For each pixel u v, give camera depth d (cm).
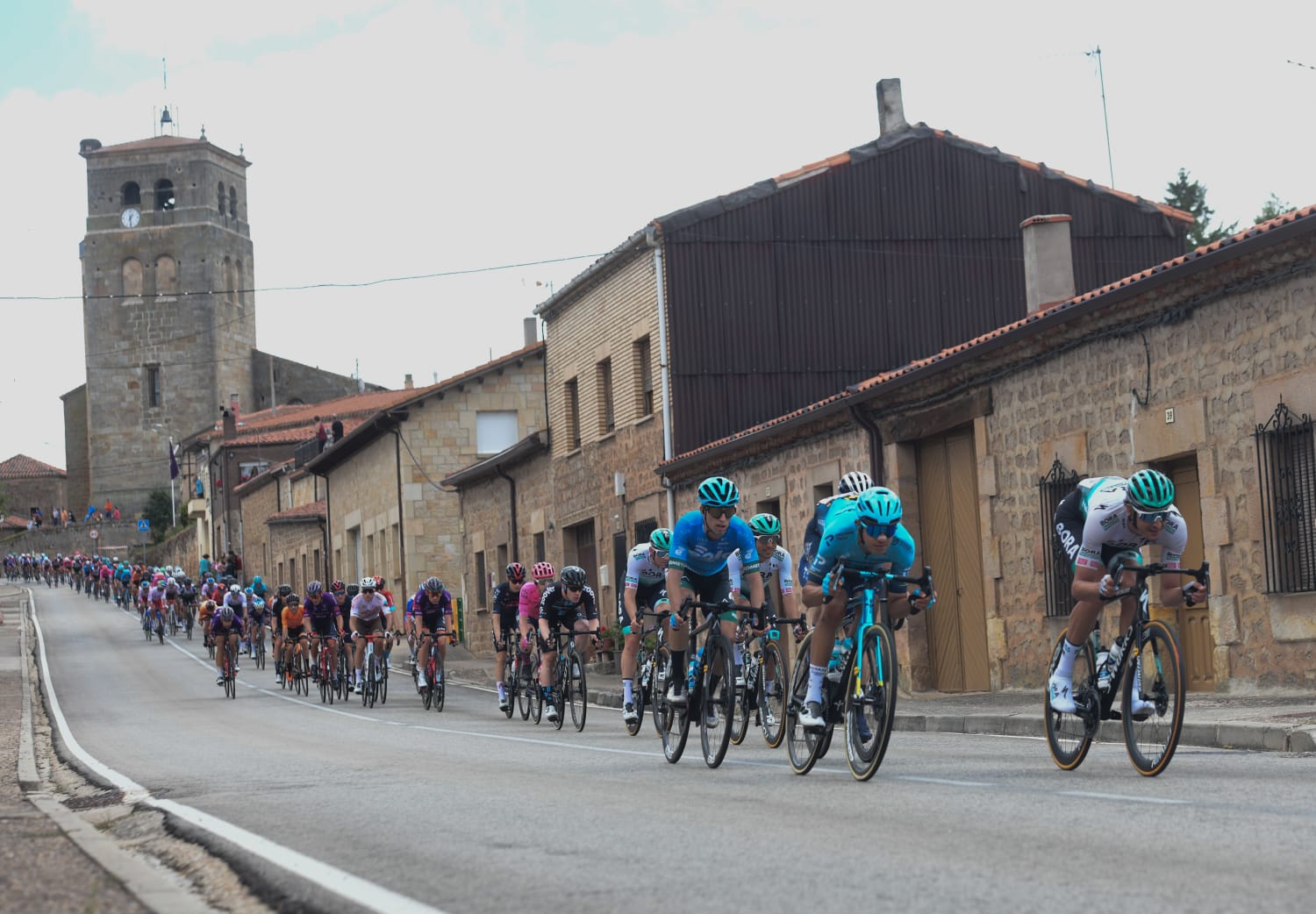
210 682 3338
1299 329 1418
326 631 2642
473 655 4097
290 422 8412
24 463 13888
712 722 1092
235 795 1012
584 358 3272
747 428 2855
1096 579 938
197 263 11012
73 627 5819
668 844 693
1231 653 1511
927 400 2053
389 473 4578
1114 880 564
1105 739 1224
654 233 2853
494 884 609
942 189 2962
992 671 1927
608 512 3150
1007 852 635
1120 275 2938
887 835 694
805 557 1045
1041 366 1819
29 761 1468
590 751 1338
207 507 8862
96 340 11088
